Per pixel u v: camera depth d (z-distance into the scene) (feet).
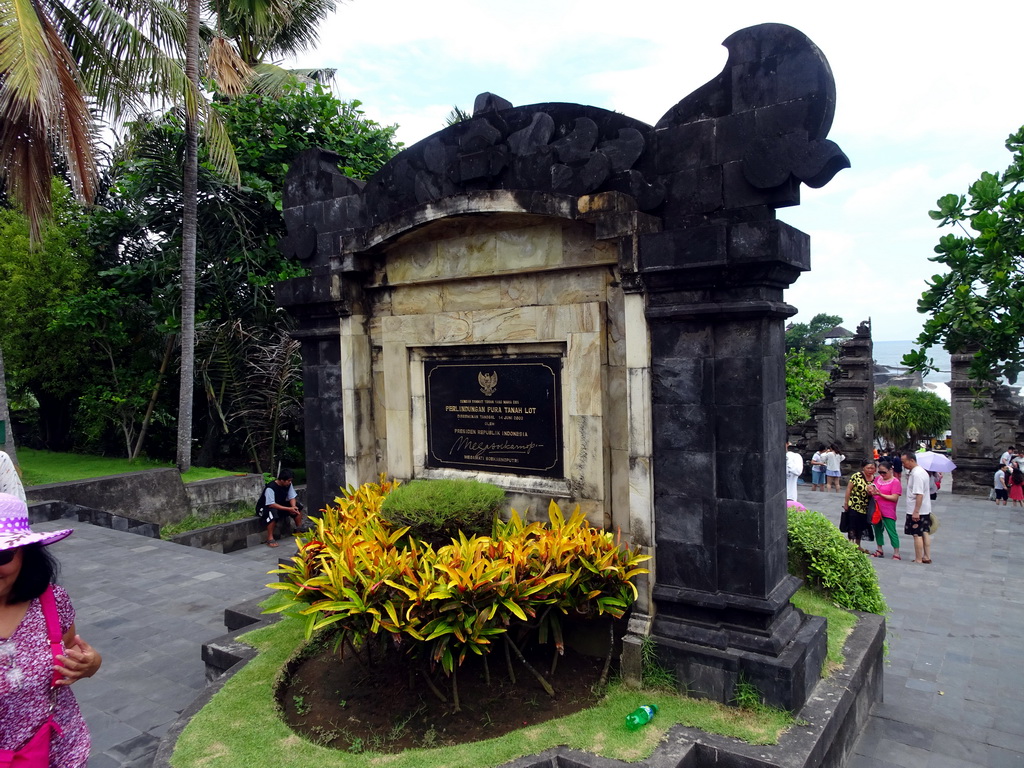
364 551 14.30
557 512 15.37
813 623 15.11
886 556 34.14
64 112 30.58
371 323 20.53
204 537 37.22
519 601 13.28
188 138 39.81
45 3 31.58
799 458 35.09
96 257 49.32
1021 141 17.20
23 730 7.95
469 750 12.34
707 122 14.26
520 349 17.34
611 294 15.66
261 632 18.04
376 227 18.60
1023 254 16.56
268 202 46.65
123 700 17.39
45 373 49.14
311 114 48.70
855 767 14.80
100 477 39.58
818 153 12.79
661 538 14.73
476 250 17.71
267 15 47.60
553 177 16.12
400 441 19.66
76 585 26.35
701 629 14.11
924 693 18.69
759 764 11.71
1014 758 15.24
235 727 13.39
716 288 13.82
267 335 47.96
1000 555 34.30
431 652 14.03
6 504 8.13
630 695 13.99
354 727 13.71
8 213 47.09
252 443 47.60
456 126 17.83
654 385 14.67
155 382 50.08
